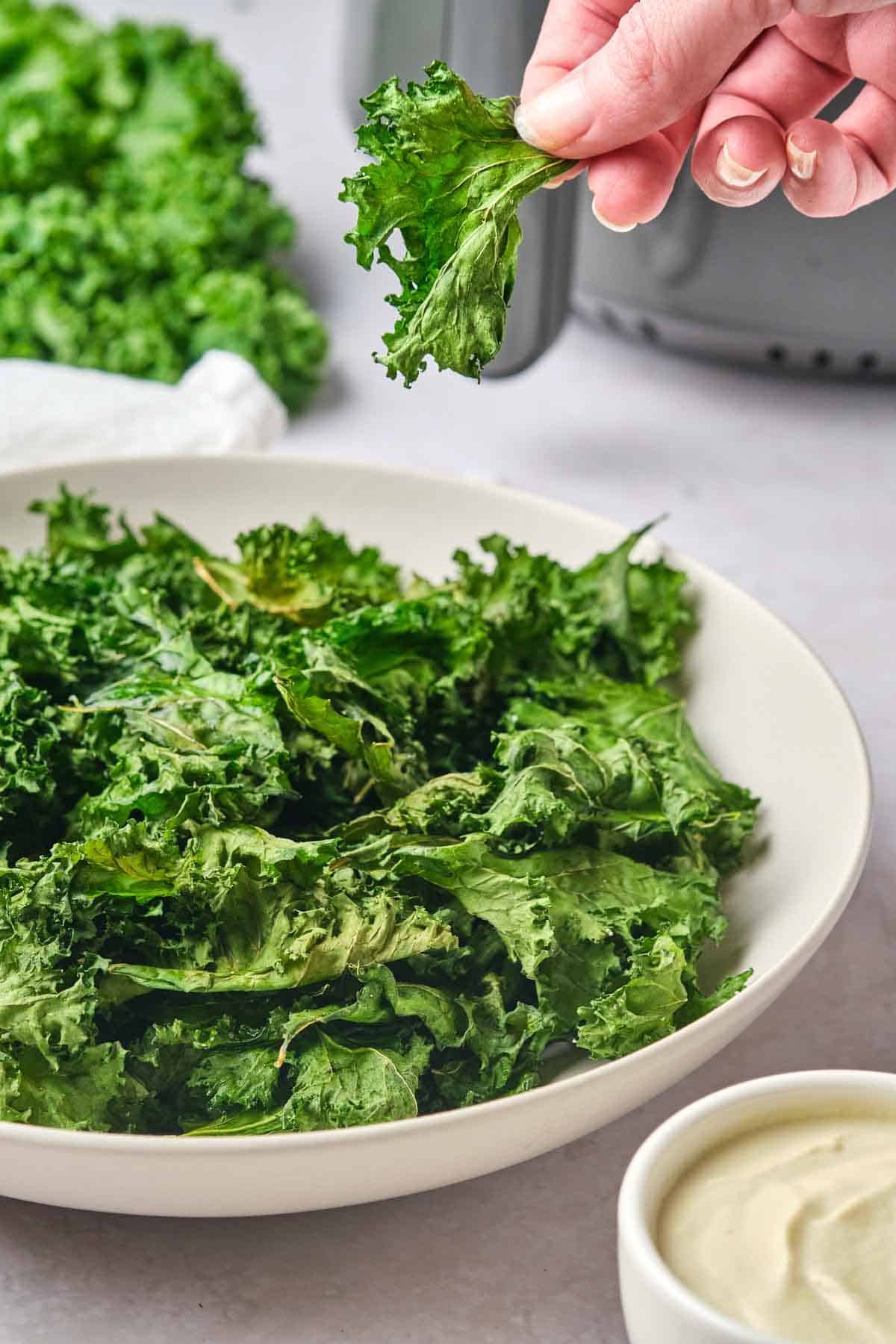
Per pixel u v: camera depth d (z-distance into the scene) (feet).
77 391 2.80
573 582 2.30
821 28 2.04
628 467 3.05
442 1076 1.88
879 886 2.26
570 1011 1.90
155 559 2.30
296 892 1.89
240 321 3.08
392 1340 1.82
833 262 2.97
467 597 2.27
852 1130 1.77
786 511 2.94
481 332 1.88
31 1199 1.79
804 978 2.14
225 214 3.29
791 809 2.13
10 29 3.55
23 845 1.98
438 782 2.01
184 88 3.52
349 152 4.20
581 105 1.89
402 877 1.94
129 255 3.12
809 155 1.98
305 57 4.73
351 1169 1.74
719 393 3.34
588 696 2.20
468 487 2.44
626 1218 1.68
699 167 2.01
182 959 1.89
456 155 1.88
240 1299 1.84
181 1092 1.87
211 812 1.91
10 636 2.10
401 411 3.22
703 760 2.17
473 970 1.94
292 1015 1.85
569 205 2.83
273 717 2.00
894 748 2.47
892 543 2.86
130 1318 1.83
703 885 2.01
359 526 2.45
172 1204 1.77
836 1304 1.66
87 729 2.03
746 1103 1.76
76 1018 1.82
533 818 1.95
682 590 2.32
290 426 3.13
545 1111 1.77
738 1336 1.62
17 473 2.40
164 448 2.75
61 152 3.34
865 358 3.17
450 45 2.80
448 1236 1.90
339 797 2.02
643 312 3.24
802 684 2.20
